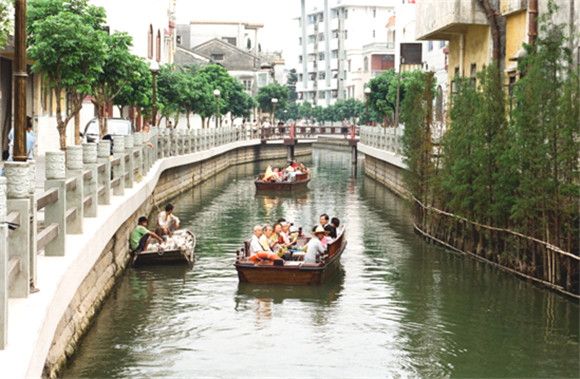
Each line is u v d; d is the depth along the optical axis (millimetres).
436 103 41281
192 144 44938
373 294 19797
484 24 30312
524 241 20609
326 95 118625
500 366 14633
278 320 17359
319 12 121125
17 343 9250
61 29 25594
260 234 20922
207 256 24156
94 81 27516
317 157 79188
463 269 22625
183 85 49531
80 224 15414
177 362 14438
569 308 18266
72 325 14523
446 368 14484
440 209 26547
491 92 22656
